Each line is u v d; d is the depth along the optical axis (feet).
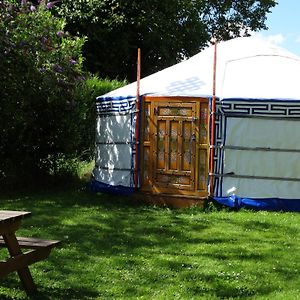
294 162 28.32
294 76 30.96
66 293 15.71
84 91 40.98
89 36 60.08
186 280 16.97
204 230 23.82
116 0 59.98
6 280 16.69
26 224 24.40
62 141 35.63
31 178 35.83
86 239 21.97
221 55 32.89
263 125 28.35
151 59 66.74
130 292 15.88
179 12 67.21
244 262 19.03
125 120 31.27
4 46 30.89
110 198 31.40
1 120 32.68
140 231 23.48
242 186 28.55
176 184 29.35
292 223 25.38
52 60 32.83
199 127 28.89
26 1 32.68
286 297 15.61
